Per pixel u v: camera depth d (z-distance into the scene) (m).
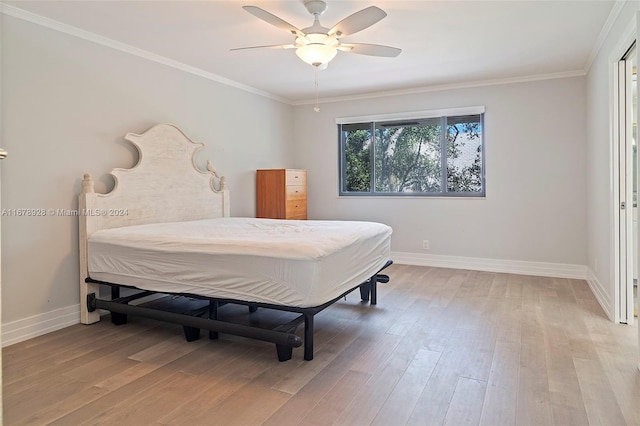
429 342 2.84
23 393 2.18
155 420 1.92
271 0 2.82
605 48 3.47
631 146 3.17
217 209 4.68
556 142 4.80
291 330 2.64
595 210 4.08
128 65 3.78
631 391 2.13
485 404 2.03
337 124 6.07
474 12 3.04
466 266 5.32
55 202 3.22
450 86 5.27
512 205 5.05
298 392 2.17
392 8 2.96
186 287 2.87
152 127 3.92
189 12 3.01
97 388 2.23
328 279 2.60
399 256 5.73
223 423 1.89
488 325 3.17
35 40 3.06
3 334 2.89
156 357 2.65
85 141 3.43
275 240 2.76
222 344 2.87
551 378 2.29
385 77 4.90
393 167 5.81
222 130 4.96
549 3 2.90
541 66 4.46
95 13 3.02
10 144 2.93
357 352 2.69
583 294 4.04
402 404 2.04
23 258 3.02
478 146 5.27
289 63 4.30
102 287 3.57
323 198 6.23
